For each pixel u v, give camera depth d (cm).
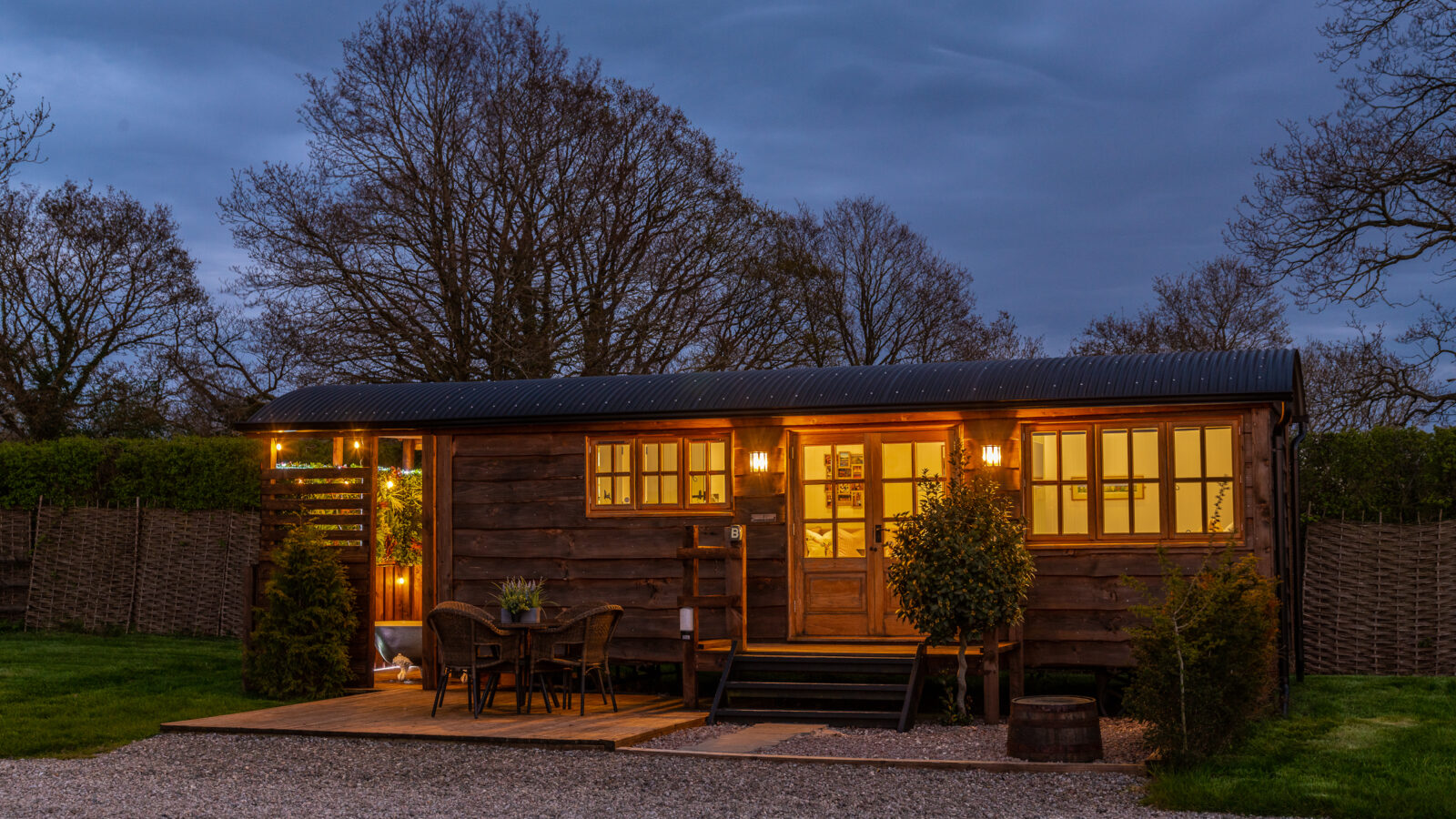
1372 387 1752
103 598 1698
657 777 770
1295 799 648
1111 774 757
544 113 2214
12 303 2584
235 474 1639
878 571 1112
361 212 2144
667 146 2344
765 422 1105
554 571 1156
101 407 2648
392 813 673
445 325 2180
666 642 1120
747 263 2455
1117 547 1008
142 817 661
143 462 1702
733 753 831
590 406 1142
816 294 2806
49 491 1753
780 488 1107
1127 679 1091
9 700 1094
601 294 2317
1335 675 1186
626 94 2333
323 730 932
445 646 1011
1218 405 972
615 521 1145
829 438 1137
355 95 2197
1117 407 997
